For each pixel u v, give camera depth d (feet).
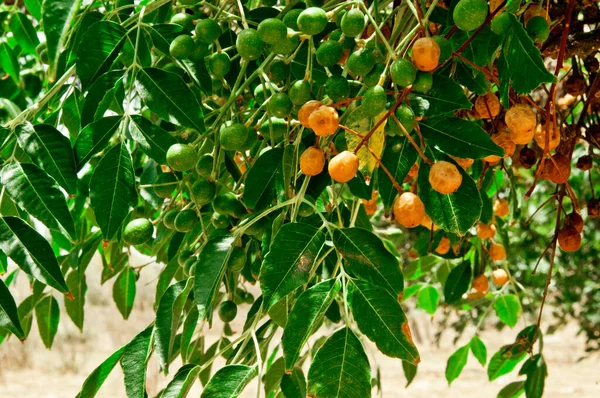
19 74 2.84
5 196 2.07
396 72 1.65
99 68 1.86
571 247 2.10
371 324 1.59
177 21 2.03
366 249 1.66
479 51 1.82
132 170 1.79
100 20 1.97
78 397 1.87
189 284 1.82
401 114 1.66
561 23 2.03
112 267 2.62
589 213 2.33
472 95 2.10
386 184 1.76
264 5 2.23
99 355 10.45
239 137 1.89
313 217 1.87
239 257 1.89
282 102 1.86
